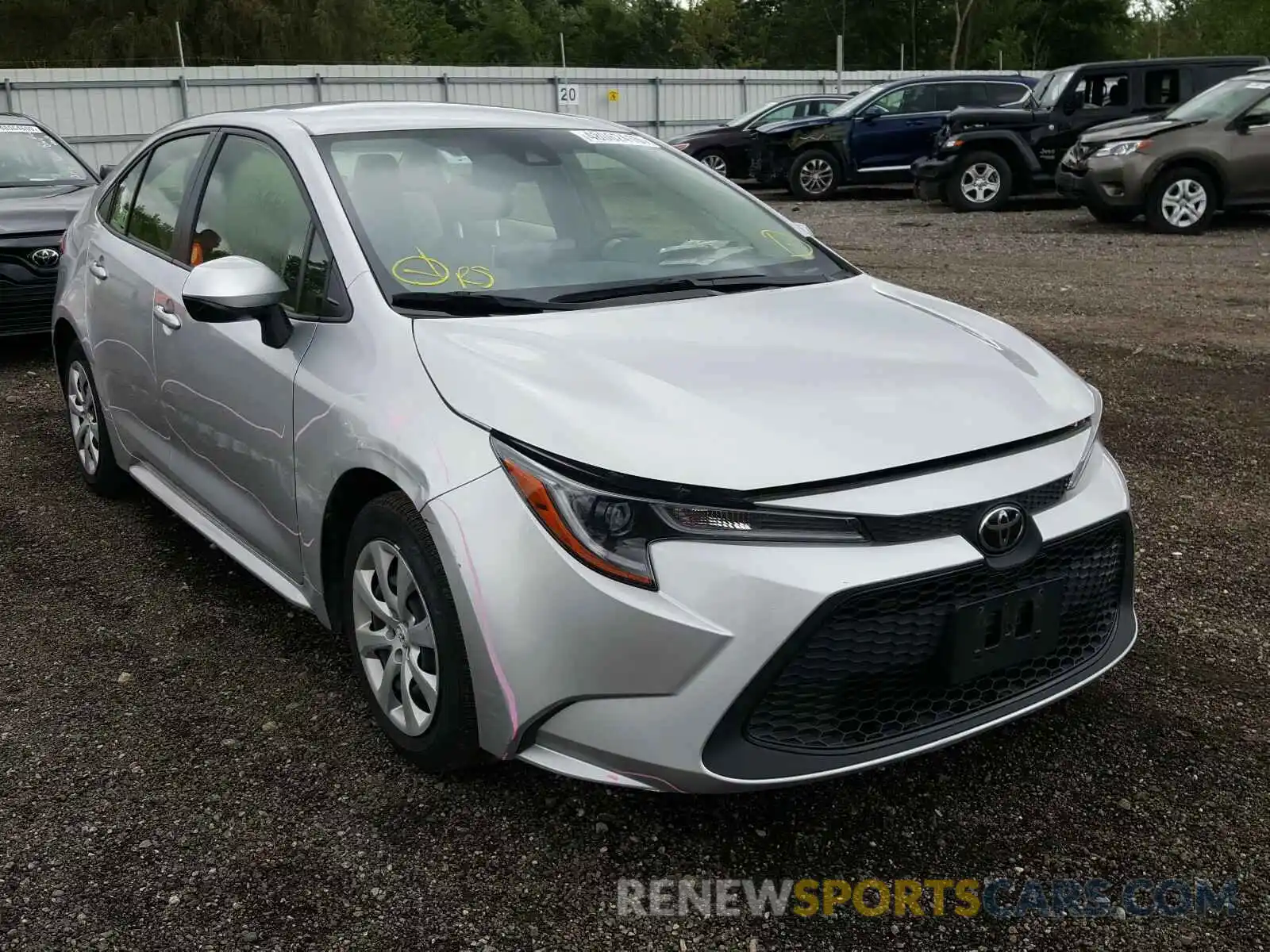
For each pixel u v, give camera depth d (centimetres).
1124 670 340
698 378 264
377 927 238
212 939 235
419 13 6994
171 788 286
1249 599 389
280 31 5016
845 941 235
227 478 358
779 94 3297
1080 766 292
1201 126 1249
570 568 238
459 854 261
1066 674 273
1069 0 6025
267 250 343
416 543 265
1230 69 1528
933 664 247
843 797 281
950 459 251
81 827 271
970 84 1781
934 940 235
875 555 237
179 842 265
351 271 307
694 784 237
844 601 232
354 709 322
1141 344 750
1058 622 261
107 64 4944
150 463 427
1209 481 508
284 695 330
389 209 326
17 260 677
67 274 490
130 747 304
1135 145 1266
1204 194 1255
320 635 369
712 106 3222
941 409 262
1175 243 1196
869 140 1792
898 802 279
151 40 4922
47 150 811
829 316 316
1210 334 773
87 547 440
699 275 341
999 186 1568
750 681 232
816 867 257
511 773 290
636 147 404
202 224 382
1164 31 6625
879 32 6128
